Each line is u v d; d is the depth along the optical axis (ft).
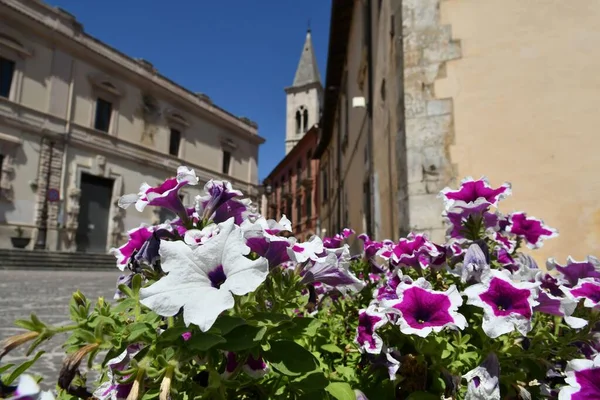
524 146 13.74
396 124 16.34
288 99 157.69
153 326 3.32
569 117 13.64
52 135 64.23
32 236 61.05
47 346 13.21
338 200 55.01
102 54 71.41
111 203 73.00
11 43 59.93
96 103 71.82
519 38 14.48
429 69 14.96
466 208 6.07
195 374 3.40
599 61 13.79
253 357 3.54
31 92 62.64
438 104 14.60
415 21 15.42
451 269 5.63
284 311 4.46
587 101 13.61
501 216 6.88
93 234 69.82
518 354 4.36
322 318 6.79
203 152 92.89
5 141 59.31
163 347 3.00
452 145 14.20
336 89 52.70
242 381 3.68
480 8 14.98
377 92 23.84
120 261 4.59
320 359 5.01
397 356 4.73
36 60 63.62
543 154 13.57
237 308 3.57
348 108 43.24
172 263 2.95
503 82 14.30
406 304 4.23
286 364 3.45
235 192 4.35
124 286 3.65
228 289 2.82
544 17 14.43
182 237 4.09
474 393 4.00
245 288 2.81
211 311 2.71
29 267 50.65
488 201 6.13
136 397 2.64
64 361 2.80
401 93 15.34
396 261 6.06
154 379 3.02
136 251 4.36
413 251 6.04
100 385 3.89
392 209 17.79
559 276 5.85
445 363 4.55
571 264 5.55
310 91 155.12
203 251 3.04
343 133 48.62
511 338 4.36
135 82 78.48
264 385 3.92
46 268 52.06
